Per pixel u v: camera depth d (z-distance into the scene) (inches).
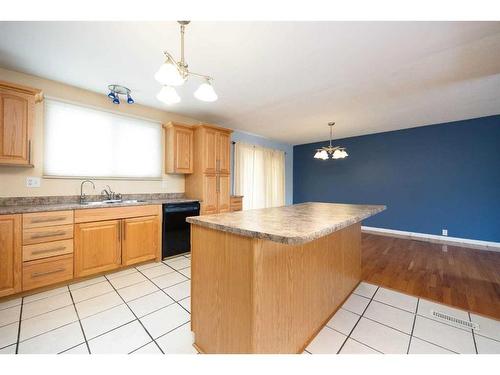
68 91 104.5
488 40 70.2
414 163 179.2
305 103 126.3
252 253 43.1
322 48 75.0
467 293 86.6
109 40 70.9
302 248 57.1
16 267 76.4
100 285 89.1
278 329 49.1
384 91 110.0
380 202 197.0
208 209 141.3
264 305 45.3
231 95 115.3
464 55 79.2
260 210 78.4
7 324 63.9
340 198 222.4
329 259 70.5
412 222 180.4
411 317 70.7
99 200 114.1
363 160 206.7
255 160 209.2
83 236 90.9
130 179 126.6
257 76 95.0
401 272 107.8
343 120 161.2
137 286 88.7
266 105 130.3
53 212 83.4
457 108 134.7
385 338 60.8
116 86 103.4
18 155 83.4
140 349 55.1
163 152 141.1
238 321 46.0
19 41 71.3
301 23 63.1
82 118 109.7
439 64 85.3
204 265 54.8
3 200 89.0
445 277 101.8
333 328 65.4
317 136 214.2
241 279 45.3
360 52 77.4
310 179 246.1
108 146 118.3
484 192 151.9
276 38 69.7
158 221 116.3
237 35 68.2
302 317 57.2
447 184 165.3
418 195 177.5
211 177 143.6
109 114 118.7
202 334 55.1
